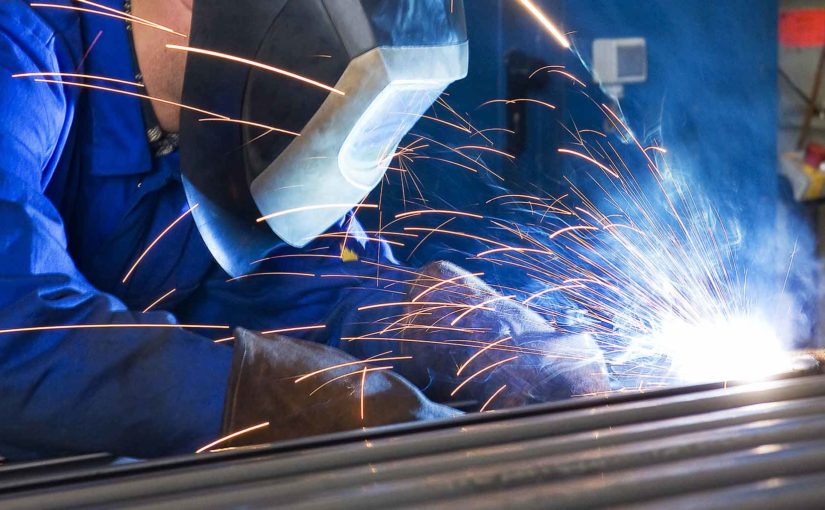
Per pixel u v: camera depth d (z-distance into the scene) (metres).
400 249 3.80
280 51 1.75
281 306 2.40
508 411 1.28
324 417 1.55
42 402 1.70
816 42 3.92
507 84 3.82
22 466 1.43
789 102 3.96
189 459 1.20
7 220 1.74
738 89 3.97
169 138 2.06
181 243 2.18
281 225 1.92
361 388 1.56
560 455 1.02
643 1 3.87
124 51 1.99
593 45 3.89
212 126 1.83
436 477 0.97
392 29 1.71
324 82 1.74
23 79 1.79
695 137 3.99
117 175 2.05
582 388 1.76
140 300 2.19
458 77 1.84
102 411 1.71
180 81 2.01
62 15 1.95
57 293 1.76
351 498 0.93
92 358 1.71
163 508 0.98
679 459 0.96
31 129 1.81
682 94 3.96
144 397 1.71
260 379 1.57
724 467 0.90
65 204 2.05
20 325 1.69
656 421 1.14
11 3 1.83
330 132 1.78
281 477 1.07
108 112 2.02
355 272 2.45
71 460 1.46
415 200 3.80
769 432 1.01
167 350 1.75
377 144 1.91
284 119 1.79
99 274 2.14
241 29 1.77
